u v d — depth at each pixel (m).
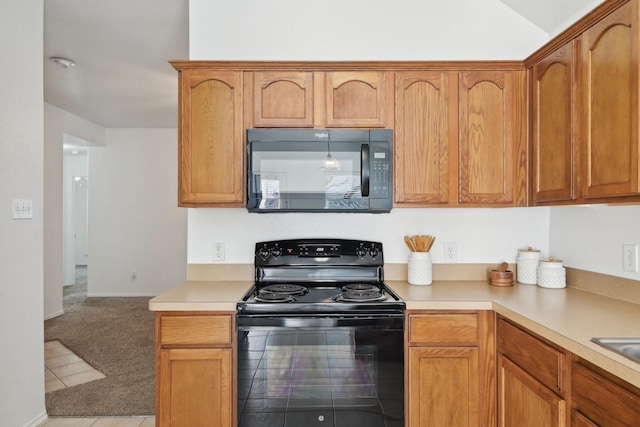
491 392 1.73
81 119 5.10
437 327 1.73
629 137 1.33
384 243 2.31
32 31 2.23
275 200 1.96
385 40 2.33
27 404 2.17
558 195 1.77
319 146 1.97
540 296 1.84
